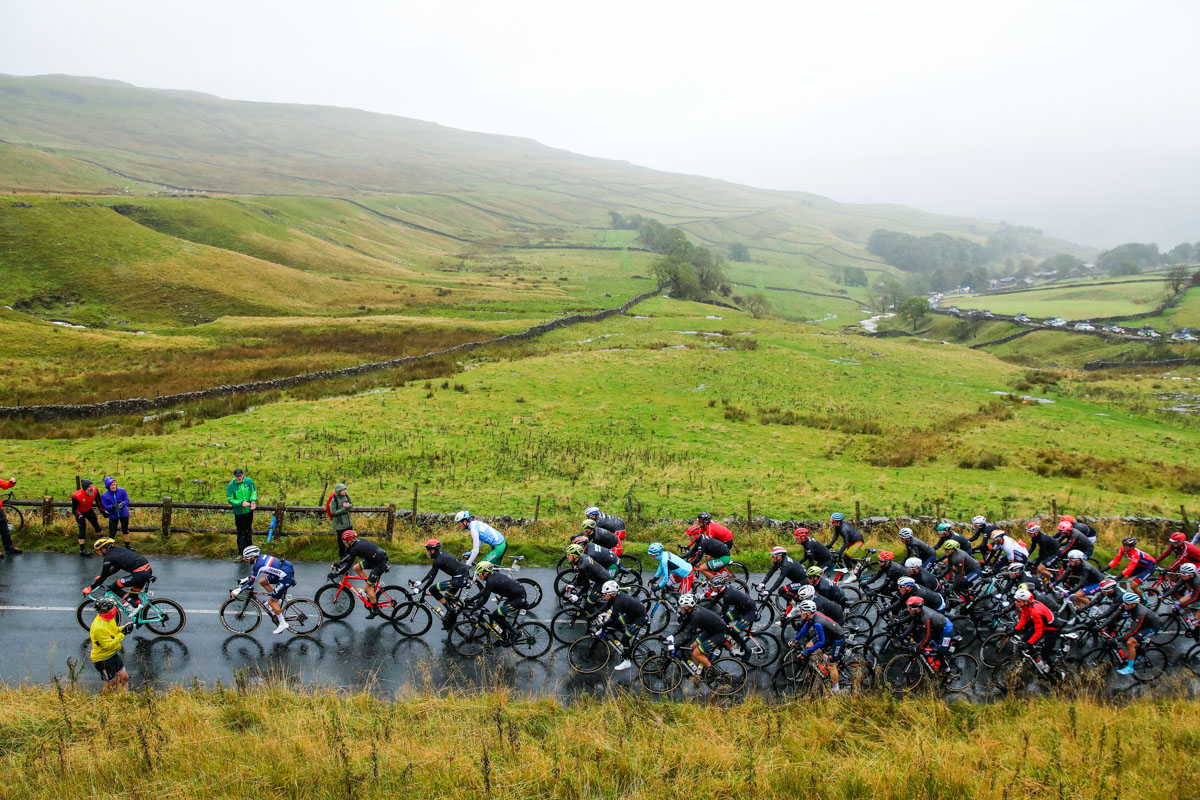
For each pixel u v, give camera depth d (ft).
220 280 310.65
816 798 35.45
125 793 34.04
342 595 56.18
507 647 51.55
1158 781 36.60
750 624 48.32
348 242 547.90
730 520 77.41
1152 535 81.25
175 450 103.91
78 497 63.62
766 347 219.41
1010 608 56.03
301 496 83.20
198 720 39.78
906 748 39.52
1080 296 572.10
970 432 138.10
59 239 297.94
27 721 39.09
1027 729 41.93
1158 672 51.03
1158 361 278.46
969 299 639.76
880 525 77.82
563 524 73.97
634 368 181.57
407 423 124.67
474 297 362.33
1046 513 86.53
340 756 36.52
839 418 144.15
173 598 56.44
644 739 39.65
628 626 48.44
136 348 200.23
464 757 37.09
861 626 57.57
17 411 125.49
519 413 135.54
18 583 57.41
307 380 165.78
